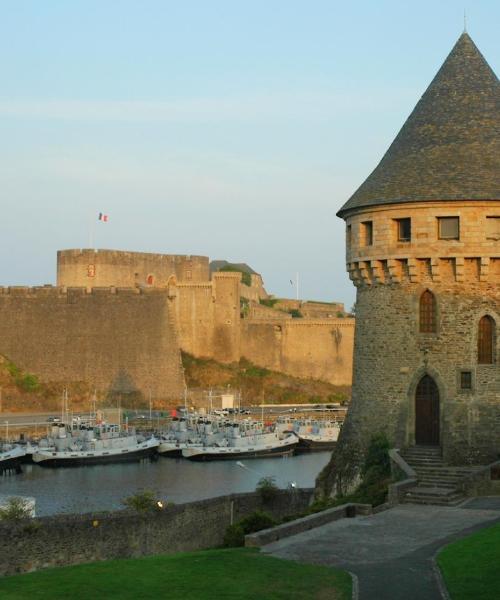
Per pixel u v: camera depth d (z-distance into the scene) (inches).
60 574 943.7
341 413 4867.1
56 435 3735.2
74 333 5073.8
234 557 1003.3
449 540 1077.1
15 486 2935.5
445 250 1509.6
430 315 1545.3
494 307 1518.2
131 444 3705.7
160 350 5118.1
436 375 1528.1
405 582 895.7
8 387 4815.5
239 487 2906.0
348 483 1595.7
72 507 2453.2
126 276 5807.1
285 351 5585.6
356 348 1654.8
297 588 875.4
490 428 1507.1
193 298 5403.5
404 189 1536.7
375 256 1571.1
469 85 1631.4
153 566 967.6
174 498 2623.0
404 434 1535.4
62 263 5723.4
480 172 1519.4
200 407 4972.9
